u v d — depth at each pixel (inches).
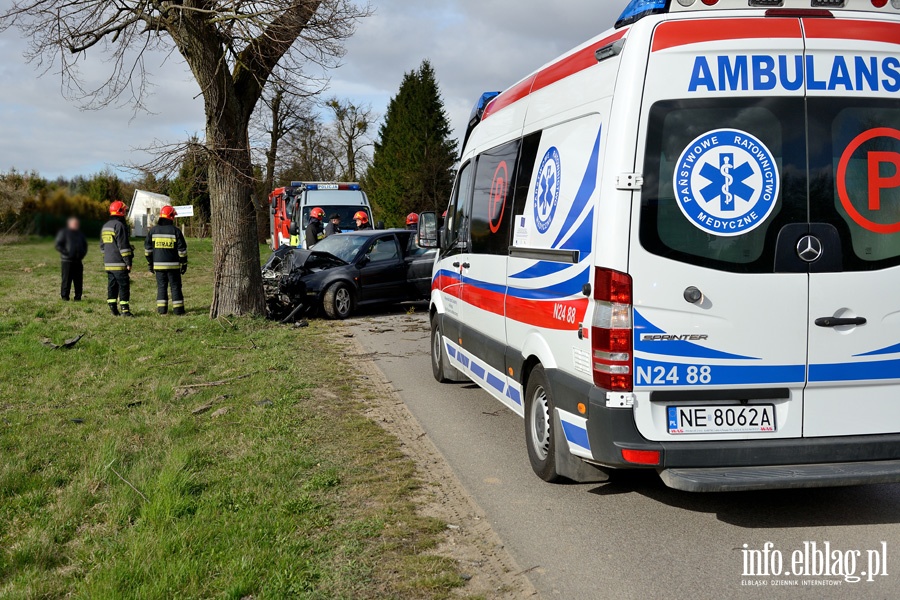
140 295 674.8
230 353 389.4
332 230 668.1
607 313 158.2
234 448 227.0
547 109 204.1
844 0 158.7
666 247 156.1
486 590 141.0
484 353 250.4
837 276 158.2
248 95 465.4
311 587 139.8
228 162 458.9
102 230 519.8
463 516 177.3
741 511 180.7
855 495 190.5
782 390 159.9
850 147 157.8
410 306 619.2
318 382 325.4
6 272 868.6
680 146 155.8
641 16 160.4
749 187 156.4
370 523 169.3
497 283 235.3
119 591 136.6
